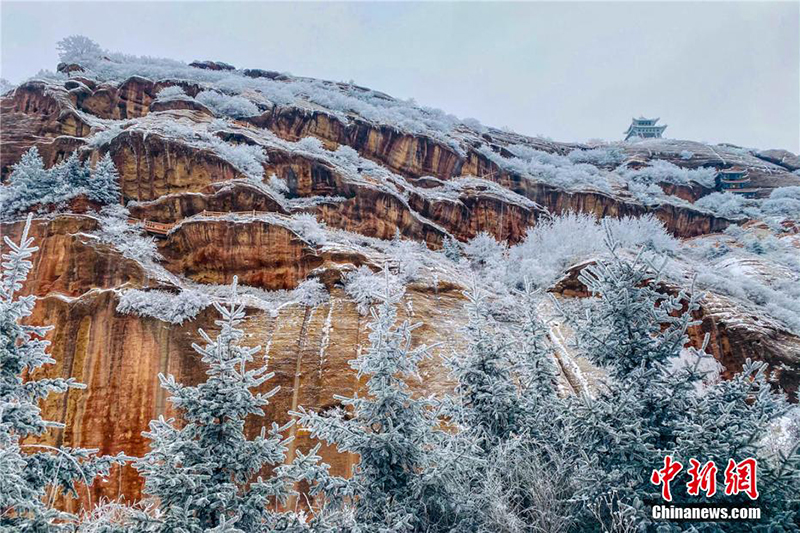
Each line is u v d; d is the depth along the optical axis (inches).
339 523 257.8
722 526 253.4
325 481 271.7
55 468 236.8
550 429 324.5
